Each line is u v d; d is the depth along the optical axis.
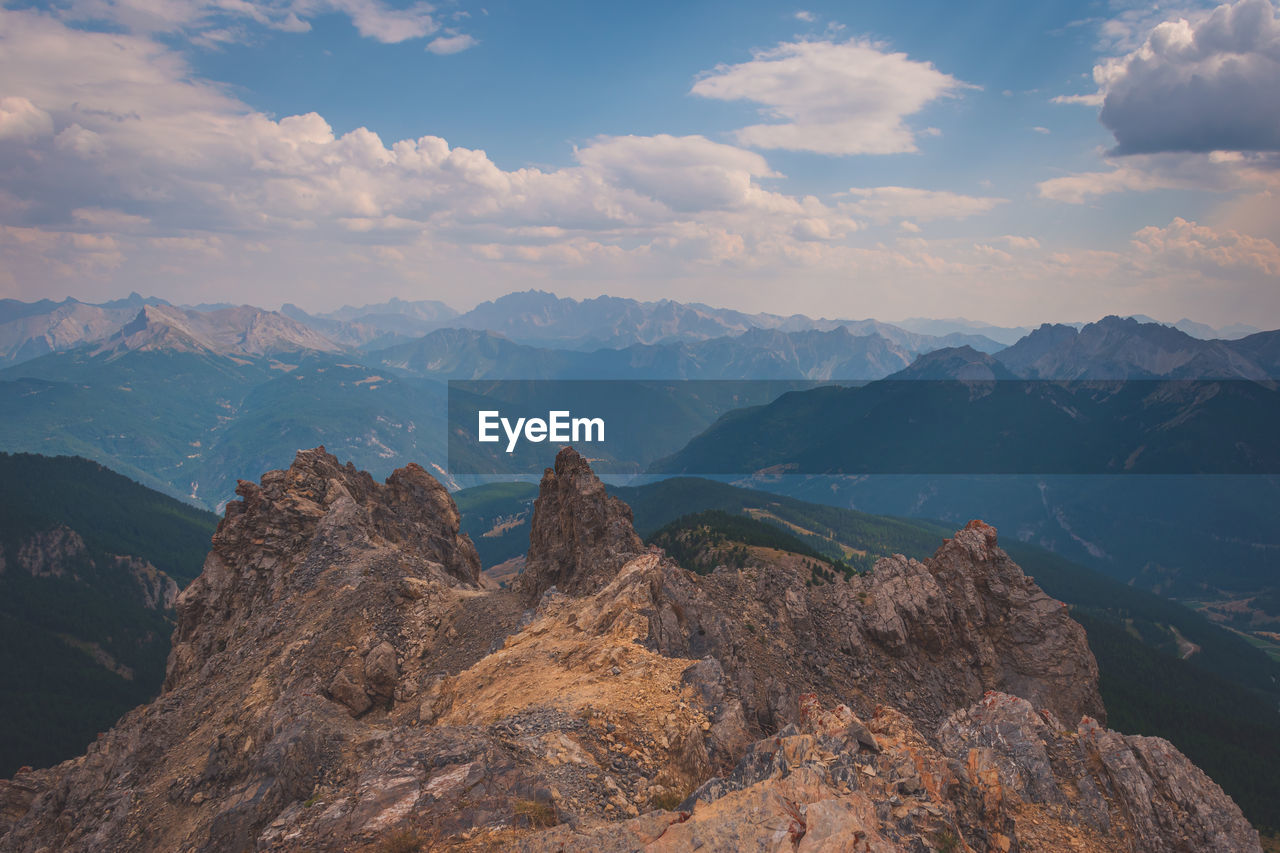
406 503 117.38
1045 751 39.56
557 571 90.12
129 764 57.66
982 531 90.50
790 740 28.91
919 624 80.62
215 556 93.00
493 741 30.92
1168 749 38.50
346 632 64.88
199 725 60.56
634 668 41.09
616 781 30.27
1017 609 84.62
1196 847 34.25
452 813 25.52
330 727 38.62
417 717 49.28
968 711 44.28
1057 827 35.22
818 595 87.69
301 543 90.88
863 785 28.66
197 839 40.78
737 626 69.94
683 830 23.44
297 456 106.25
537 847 23.36
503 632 62.59
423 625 66.62
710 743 34.34
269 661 65.94
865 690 72.75
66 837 52.88
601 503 93.19
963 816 30.56
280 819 26.17
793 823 23.48
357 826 25.14
